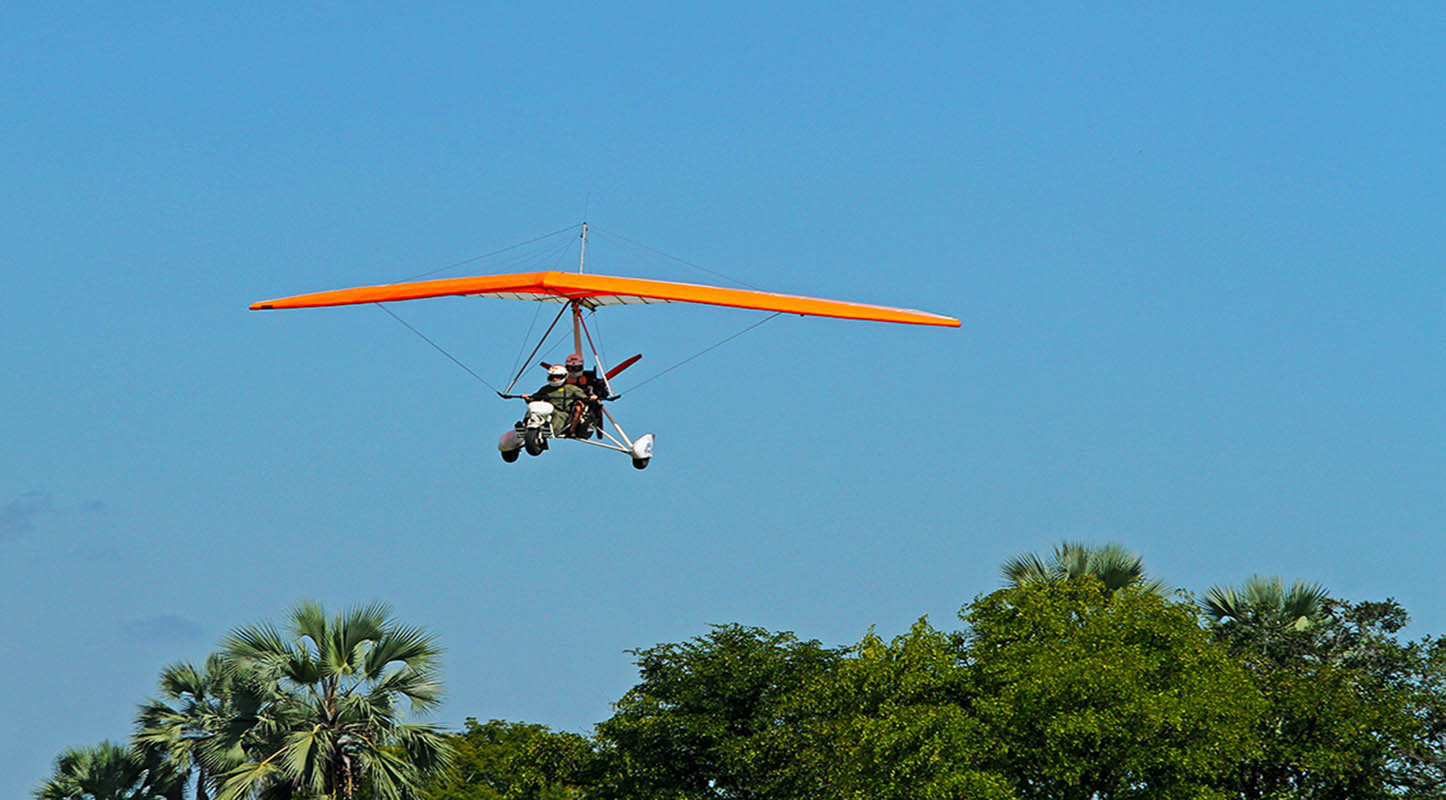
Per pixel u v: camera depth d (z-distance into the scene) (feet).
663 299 339.77
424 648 588.91
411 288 354.13
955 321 355.77
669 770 571.28
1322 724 501.56
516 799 589.73
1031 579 608.19
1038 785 473.67
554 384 350.43
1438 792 497.05
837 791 492.13
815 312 346.33
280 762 570.46
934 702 483.10
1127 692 456.04
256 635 581.12
